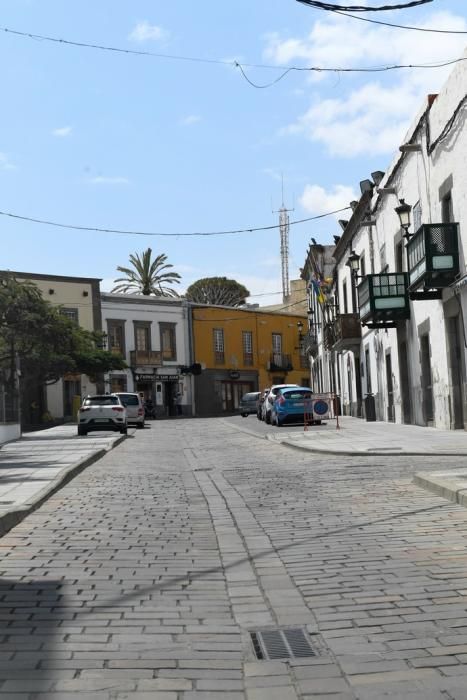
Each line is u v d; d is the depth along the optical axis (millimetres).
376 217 32594
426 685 4254
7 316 37219
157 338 69375
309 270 60438
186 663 4738
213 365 73312
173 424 47500
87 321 63281
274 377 79062
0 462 18609
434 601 5832
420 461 15359
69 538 8688
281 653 4891
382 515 9500
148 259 75375
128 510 10758
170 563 7438
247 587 6523
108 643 5121
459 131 21156
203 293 91812
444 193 22766
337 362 47344
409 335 28156
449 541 7859
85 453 21094
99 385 63812
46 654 4898
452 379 23188
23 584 6645
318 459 17625
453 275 22000
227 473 15852
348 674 4473
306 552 7734
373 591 6195
